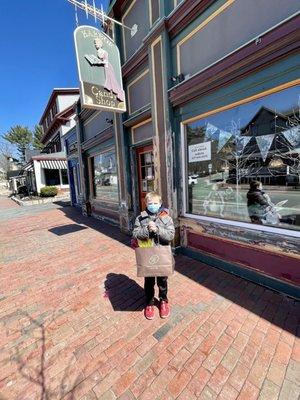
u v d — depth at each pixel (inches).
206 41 140.9
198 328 101.3
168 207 178.1
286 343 90.7
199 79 138.8
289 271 117.4
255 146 130.3
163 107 169.3
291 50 100.2
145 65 192.7
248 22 118.3
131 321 108.7
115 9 219.1
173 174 171.6
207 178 159.8
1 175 1990.7
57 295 135.1
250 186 135.6
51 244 232.4
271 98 118.7
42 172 693.3
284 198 120.6
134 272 160.6
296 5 100.2
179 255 179.6
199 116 151.6
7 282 153.9
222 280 139.7
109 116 265.4
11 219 386.0
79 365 86.3
